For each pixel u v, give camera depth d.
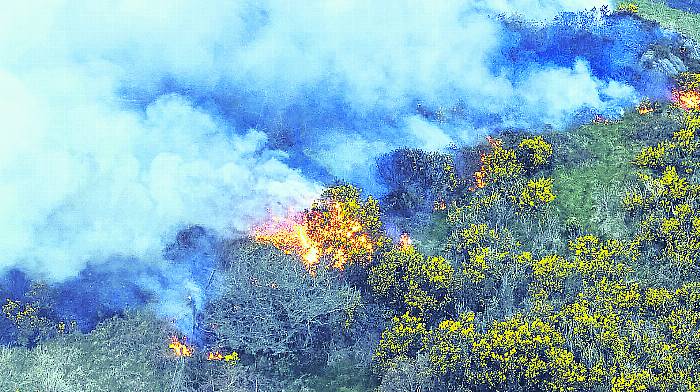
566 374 59.47
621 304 65.19
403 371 61.56
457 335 63.09
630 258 70.19
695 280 67.50
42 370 65.62
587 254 70.50
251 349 66.19
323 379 65.44
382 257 70.50
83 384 64.62
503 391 60.16
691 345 61.31
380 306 68.44
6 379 64.81
